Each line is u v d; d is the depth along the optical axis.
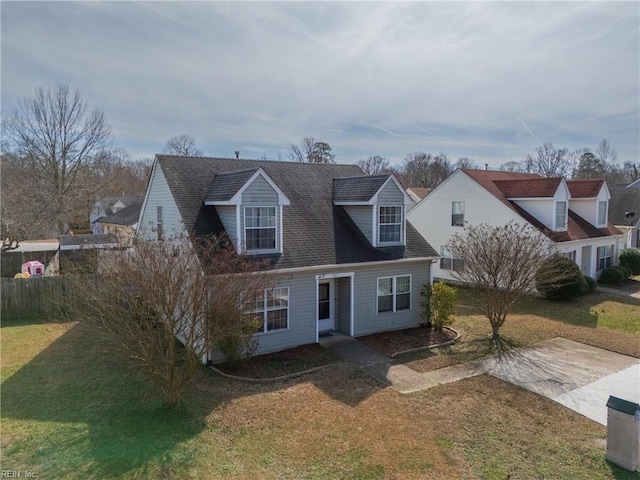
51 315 15.55
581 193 23.67
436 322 14.20
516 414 8.16
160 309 7.84
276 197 12.23
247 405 8.40
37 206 32.12
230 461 6.39
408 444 7.00
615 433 6.46
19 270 23.91
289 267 11.89
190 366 8.29
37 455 6.44
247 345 10.80
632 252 24.88
